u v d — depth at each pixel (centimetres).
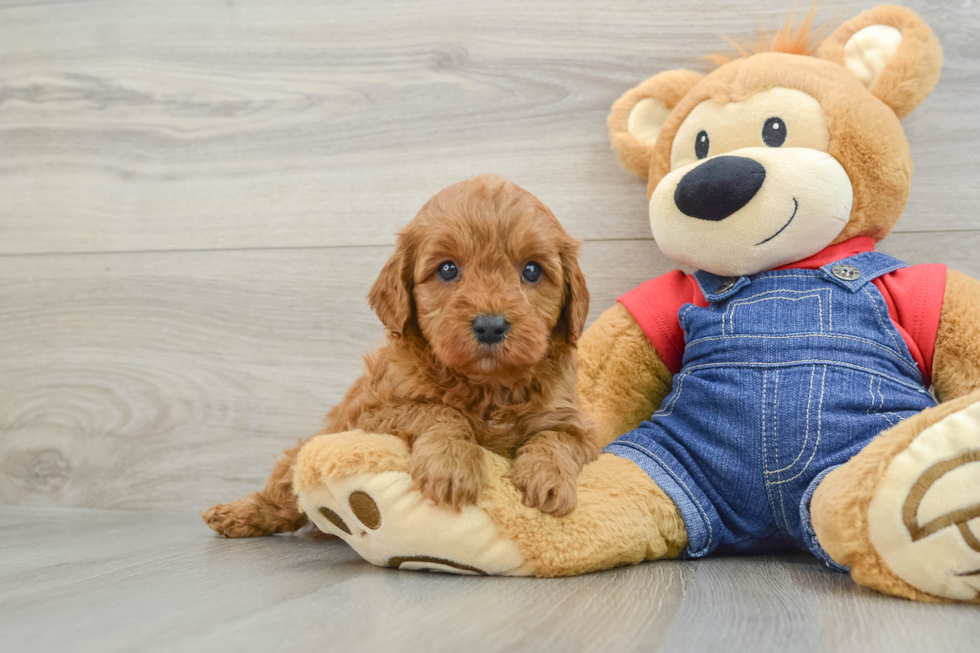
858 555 128
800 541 164
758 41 220
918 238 213
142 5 261
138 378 256
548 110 235
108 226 261
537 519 141
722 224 175
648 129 212
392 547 143
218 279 253
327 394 244
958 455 121
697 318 180
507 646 95
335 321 246
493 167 238
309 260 248
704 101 190
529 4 236
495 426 158
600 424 191
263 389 248
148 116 260
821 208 170
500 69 238
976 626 106
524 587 133
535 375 159
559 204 233
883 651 94
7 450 263
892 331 166
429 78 243
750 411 163
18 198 265
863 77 187
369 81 246
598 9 232
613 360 195
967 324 164
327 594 126
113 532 205
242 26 255
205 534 202
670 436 171
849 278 171
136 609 115
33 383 262
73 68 265
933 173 212
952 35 211
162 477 252
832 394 158
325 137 249
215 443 250
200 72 258
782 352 165
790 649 95
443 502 138
